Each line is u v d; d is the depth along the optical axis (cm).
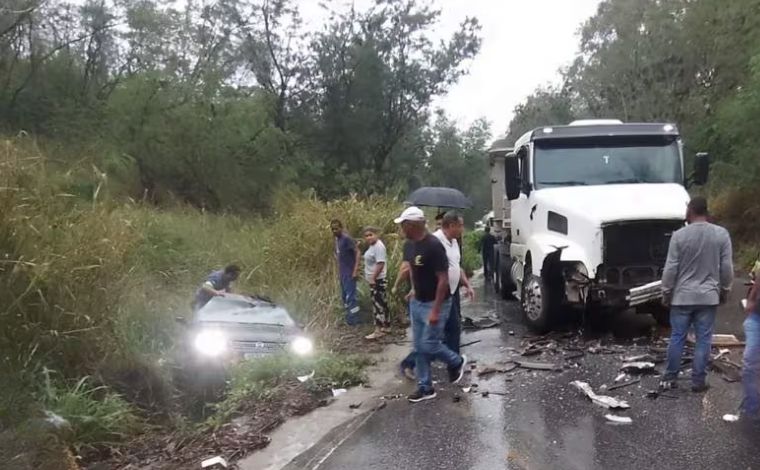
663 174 1027
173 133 1977
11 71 1869
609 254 883
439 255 678
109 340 733
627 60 2625
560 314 963
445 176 5341
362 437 595
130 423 657
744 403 604
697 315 664
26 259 680
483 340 971
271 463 554
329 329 1068
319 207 1512
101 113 1952
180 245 1327
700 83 2509
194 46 2420
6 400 600
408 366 786
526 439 571
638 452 534
